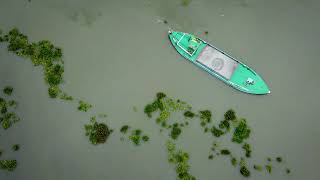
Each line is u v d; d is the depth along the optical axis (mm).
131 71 24391
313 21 26859
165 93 23906
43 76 24109
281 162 22875
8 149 22344
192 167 22297
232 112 23656
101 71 24344
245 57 25219
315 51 25938
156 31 25594
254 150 22984
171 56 24891
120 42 25188
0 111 23078
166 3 26453
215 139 23000
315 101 24516
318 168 22953
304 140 23500
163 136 22875
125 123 23109
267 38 25938
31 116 23094
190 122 23281
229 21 26219
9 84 23812
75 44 25031
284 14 26859
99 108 23406
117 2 26344
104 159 22234
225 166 22469
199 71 24594
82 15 25922
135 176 21938
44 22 25594
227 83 24266
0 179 21688
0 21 25453
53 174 21797
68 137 22641
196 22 26031
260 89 24234
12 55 24531
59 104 23422
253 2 27000
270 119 23812
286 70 25141
